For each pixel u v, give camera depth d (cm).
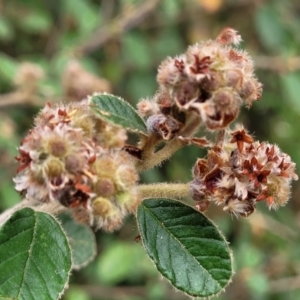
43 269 16
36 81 31
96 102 17
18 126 36
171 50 41
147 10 37
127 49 38
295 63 36
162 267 17
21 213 16
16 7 39
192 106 16
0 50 41
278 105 43
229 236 39
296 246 39
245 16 43
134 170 16
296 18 43
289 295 38
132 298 35
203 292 16
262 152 16
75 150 15
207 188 16
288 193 17
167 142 17
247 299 36
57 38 40
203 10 42
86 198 15
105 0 40
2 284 16
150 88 40
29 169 16
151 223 17
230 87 16
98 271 35
